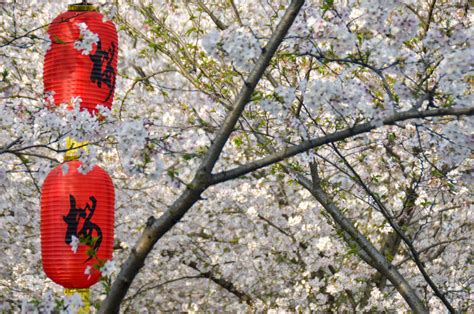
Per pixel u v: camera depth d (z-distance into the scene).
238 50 3.81
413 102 4.25
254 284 10.77
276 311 9.95
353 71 4.92
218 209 10.28
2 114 5.27
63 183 5.80
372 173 8.21
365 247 6.28
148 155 4.00
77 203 5.78
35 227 9.68
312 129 6.43
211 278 10.73
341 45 4.27
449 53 4.05
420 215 9.52
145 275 10.96
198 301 11.72
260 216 10.12
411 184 6.52
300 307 9.75
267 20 8.29
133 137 3.96
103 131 5.25
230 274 10.87
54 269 5.77
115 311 3.80
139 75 9.37
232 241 10.47
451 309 5.71
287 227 10.43
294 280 10.51
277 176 8.73
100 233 5.82
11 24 9.15
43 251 5.82
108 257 5.87
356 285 9.35
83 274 5.77
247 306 10.47
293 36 4.16
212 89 6.51
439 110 3.88
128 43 9.30
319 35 4.29
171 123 8.40
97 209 5.82
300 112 5.20
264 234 10.40
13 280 9.57
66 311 3.84
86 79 5.66
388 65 4.28
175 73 9.26
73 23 5.74
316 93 4.15
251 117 6.29
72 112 5.21
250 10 8.56
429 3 7.18
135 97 9.27
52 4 9.34
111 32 5.79
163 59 9.12
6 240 9.46
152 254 10.42
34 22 9.19
